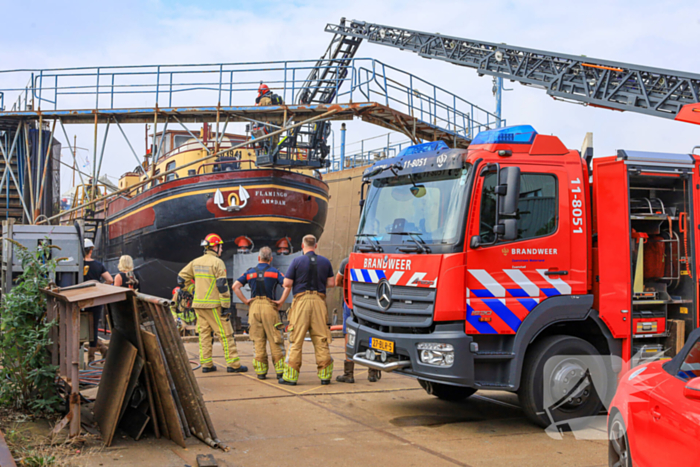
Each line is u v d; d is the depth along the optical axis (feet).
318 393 21.83
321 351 23.49
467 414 19.92
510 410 20.80
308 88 57.52
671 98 55.42
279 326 24.04
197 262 25.68
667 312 19.71
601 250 18.47
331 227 69.31
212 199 47.37
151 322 15.55
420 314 17.46
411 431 17.28
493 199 17.57
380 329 19.01
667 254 19.63
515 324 17.35
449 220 17.48
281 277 24.38
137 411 15.06
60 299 14.88
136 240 55.06
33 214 53.06
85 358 25.38
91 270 25.93
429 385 22.00
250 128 52.01
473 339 17.24
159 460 13.14
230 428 16.51
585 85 62.28
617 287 18.49
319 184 51.72
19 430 14.24
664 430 10.02
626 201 18.76
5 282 20.65
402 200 19.38
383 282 18.76
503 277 17.39
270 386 22.88
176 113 48.14
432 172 18.54
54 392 15.60
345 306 23.44
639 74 57.31
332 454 14.61
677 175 19.21
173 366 14.97
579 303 18.17
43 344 15.38
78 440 13.85
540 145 18.37
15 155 60.54
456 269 16.89
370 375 24.86
